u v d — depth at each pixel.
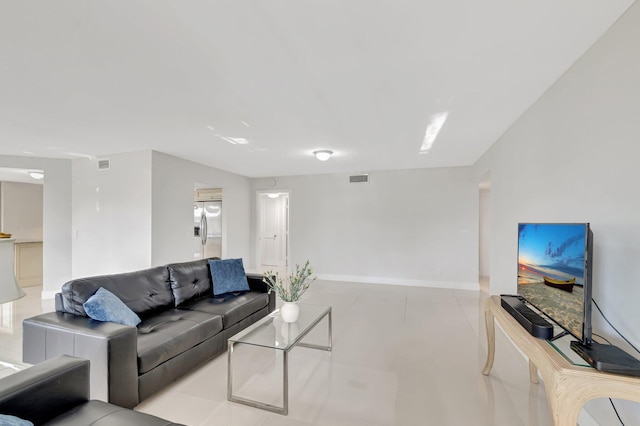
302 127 3.27
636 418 1.42
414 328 3.50
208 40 1.69
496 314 2.21
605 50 1.63
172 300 3.03
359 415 1.96
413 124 3.16
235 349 2.93
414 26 1.58
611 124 1.59
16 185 6.32
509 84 2.24
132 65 1.97
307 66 1.99
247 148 4.23
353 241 6.23
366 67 2.01
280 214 8.95
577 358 1.39
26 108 2.70
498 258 3.61
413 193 5.85
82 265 4.80
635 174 1.42
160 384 2.13
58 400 1.35
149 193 4.33
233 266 3.73
